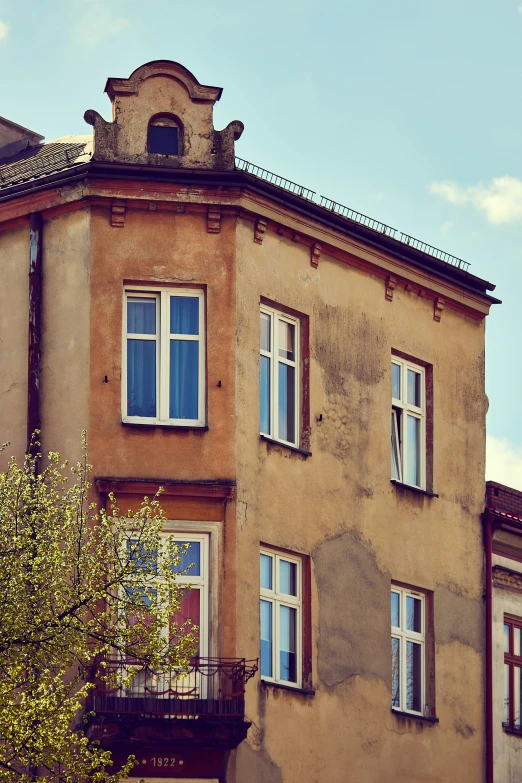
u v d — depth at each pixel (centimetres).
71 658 2672
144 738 2920
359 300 3450
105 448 3078
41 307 3192
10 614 2620
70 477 3089
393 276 3522
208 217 3189
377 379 3459
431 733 3434
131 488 3053
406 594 3472
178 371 3152
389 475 3447
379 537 3397
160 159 3198
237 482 3108
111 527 3014
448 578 3547
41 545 2692
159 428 3098
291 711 3142
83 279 3153
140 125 3206
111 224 3166
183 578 3056
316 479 3278
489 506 3706
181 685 2989
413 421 3584
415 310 3588
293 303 3303
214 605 3050
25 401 3175
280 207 3269
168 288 3175
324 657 3231
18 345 3209
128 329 3158
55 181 3192
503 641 3669
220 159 3216
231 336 3158
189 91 3228
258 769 3053
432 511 3541
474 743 3534
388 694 3353
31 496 2753
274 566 3189
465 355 3703
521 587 3747
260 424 3219
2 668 2638
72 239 3184
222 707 2967
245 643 3062
